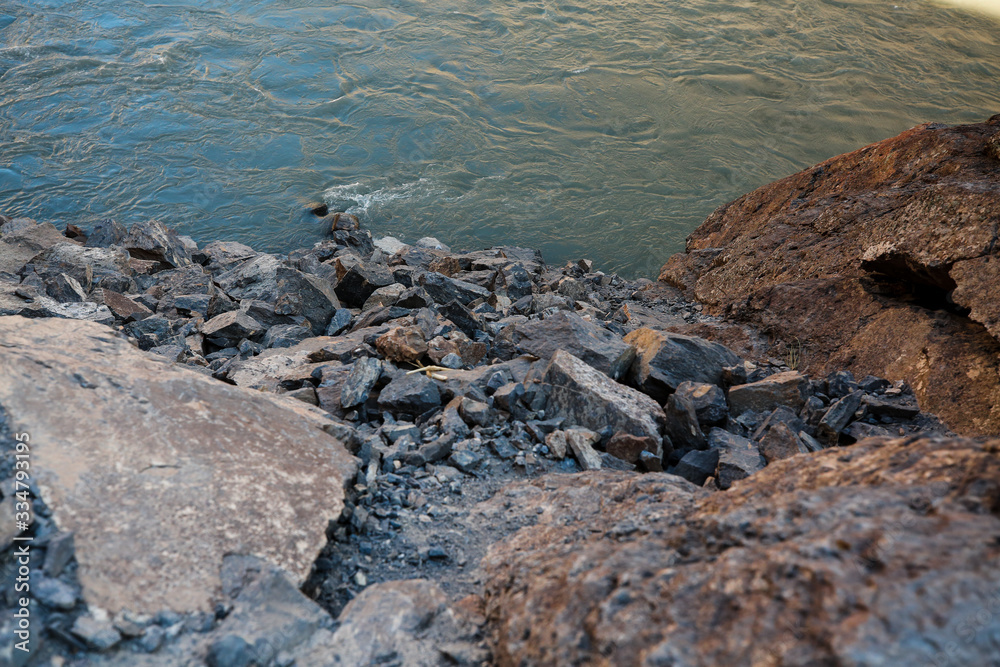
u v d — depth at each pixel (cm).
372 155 1811
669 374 582
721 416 528
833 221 827
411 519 381
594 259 1493
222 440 339
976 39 2612
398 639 267
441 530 372
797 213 919
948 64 2431
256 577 273
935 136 820
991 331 539
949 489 227
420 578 331
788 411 539
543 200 1683
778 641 185
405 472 431
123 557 260
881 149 889
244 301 881
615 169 1820
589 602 233
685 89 2216
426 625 277
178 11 2472
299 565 296
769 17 2706
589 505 367
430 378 543
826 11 2781
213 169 1692
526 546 339
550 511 372
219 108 1948
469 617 288
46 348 363
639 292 1058
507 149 1877
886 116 2109
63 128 1783
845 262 752
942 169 781
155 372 372
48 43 2177
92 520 267
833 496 242
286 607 268
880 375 614
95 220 1477
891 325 639
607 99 2144
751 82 2269
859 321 675
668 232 1591
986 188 596
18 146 1688
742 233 1046
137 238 1076
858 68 2373
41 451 287
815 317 716
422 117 1984
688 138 1977
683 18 2681
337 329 754
